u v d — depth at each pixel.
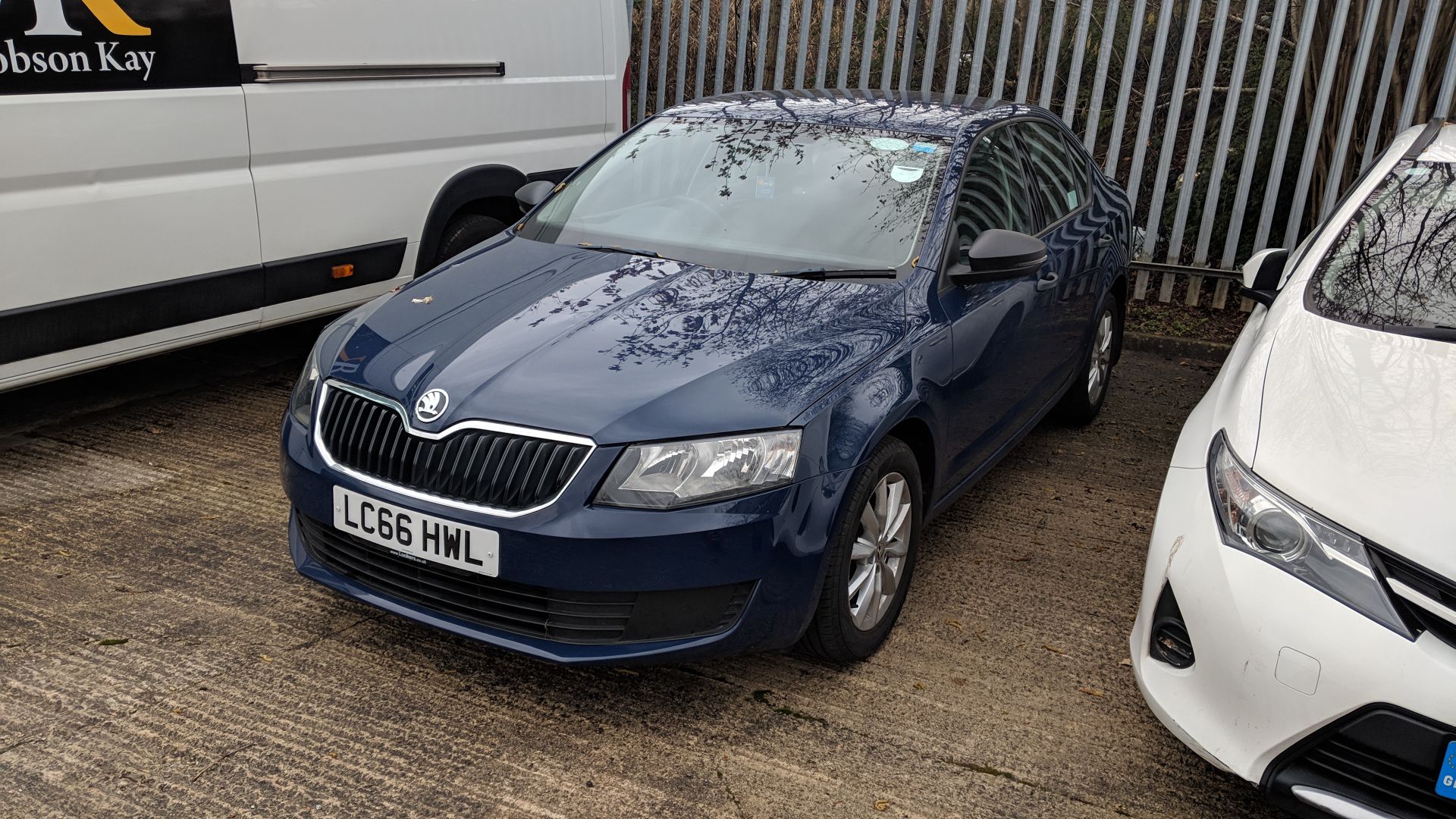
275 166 4.59
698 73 7.54
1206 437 2.68
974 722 2.94
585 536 2.57
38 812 2.44
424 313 3.22
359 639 3.20
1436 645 2.10
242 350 5.82
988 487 4.54
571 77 6.10
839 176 3.77
